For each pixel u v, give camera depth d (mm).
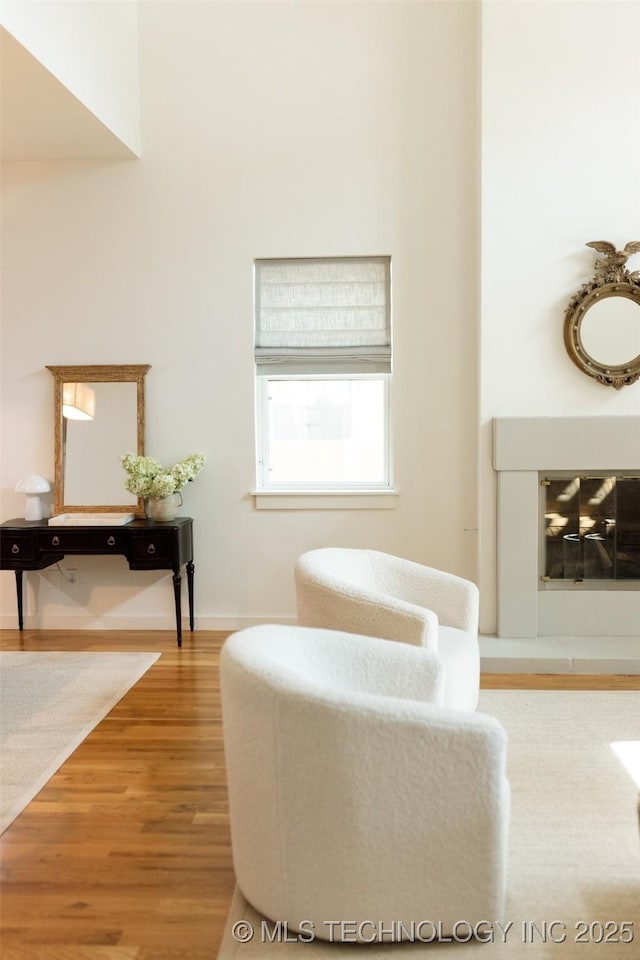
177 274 4930
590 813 2693
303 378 5000
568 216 4480
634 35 4406
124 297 4953
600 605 4598
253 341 4938
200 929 2096
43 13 3490
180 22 4832
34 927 2107
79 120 4219
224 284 4918
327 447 5035
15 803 2783
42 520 4902
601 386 4520
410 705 1979
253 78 4832
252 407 4949
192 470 4754
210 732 3412
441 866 1985
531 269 4512
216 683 4035
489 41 4461
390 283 4879
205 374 4957
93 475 4945
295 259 4914
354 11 4785
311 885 2027
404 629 2832
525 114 4465
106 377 4941
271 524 4988
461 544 4902
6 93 3816
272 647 2262
